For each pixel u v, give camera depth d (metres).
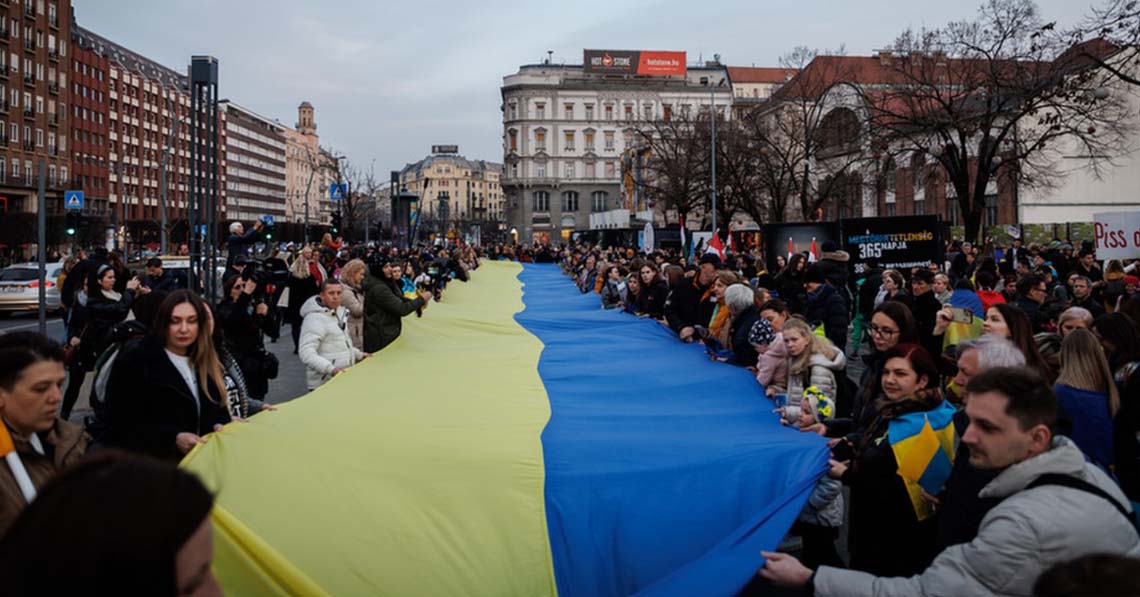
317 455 4.35
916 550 3.86
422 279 16.27
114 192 100.94
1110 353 5.03
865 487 3.96
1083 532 2.48
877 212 47.69
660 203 60.56
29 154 71.94
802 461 4.40
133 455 1.38
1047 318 9.12
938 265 17.77
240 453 4.27
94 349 9.59
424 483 4.21
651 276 12.43
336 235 32.84
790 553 5.30
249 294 6.87
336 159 77.94
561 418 5.66
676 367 7.83
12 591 1.19
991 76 28.45
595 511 4.20
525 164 112.06
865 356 5.32
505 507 4.14
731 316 8.13
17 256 54.66
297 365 14.88
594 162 112.62
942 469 3.77
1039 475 2.67
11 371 3.11
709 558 3.69
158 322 4.41
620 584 4.02
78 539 1.19
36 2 73.12
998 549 2.55
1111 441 4.14
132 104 105.69
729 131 48.75
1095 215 13.50
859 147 42.00
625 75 113.56
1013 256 21.14
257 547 3.35
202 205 13.73
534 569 3.89
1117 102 28.73
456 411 5.76
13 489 3.04
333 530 3.81
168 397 4.35
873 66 55.00
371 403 5.82
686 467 4.44
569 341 10.05
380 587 3.64
